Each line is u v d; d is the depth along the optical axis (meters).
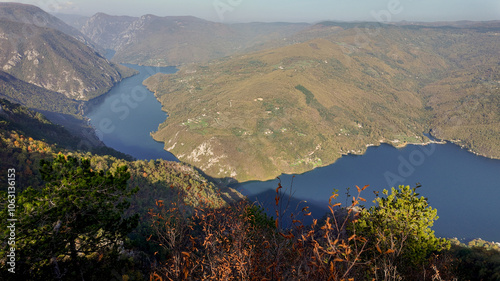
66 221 14.47
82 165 15.15
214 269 7.85
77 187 13.91
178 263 8.38
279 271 6.63
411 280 11.58
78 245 17.64
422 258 14.56
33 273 13.99
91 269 16.14
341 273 6.06
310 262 5.66
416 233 14.93
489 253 20.58
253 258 7.48
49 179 14.53
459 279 17.33
